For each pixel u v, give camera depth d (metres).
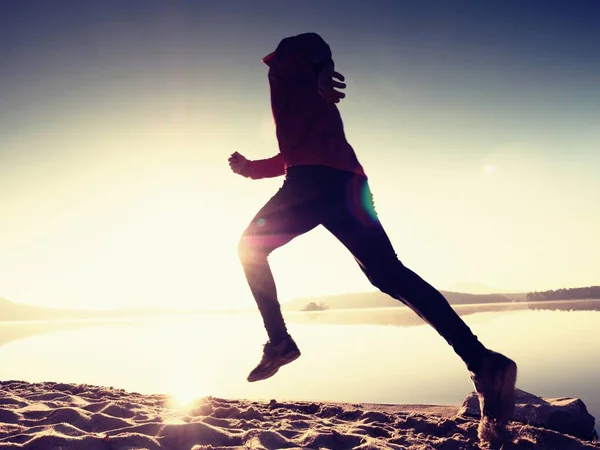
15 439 2.22
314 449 2.32
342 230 2.22
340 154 2.17
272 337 2.15
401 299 2.33
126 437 2.24
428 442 2.47
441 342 13.21
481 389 2.33
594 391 5.79
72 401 3.33
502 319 26.02
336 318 39.09
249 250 2.15
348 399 5.90
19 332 31.06
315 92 2.20
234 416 3.13
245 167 2.62
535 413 3.40
